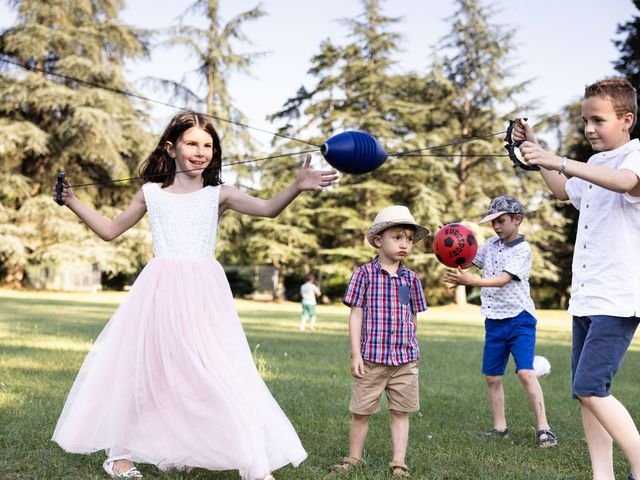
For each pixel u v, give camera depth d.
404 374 3.37
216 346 3.05
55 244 27.17
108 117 26.67
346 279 32.56
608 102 2.94
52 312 15.46
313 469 3.25
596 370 2.89
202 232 3.26
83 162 30.02
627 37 28.34
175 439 2.88
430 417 4.66
